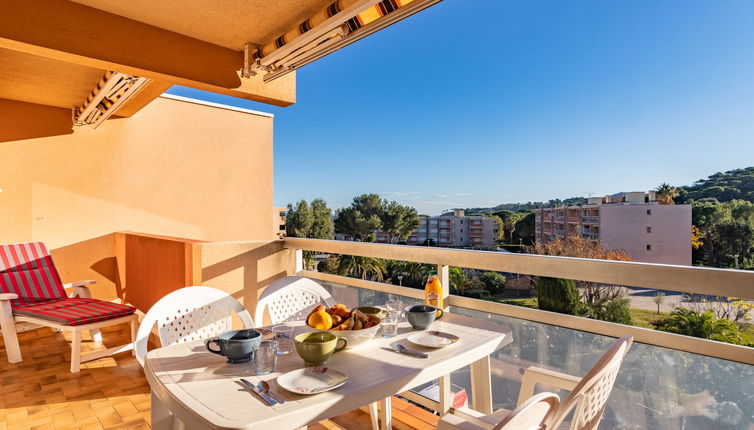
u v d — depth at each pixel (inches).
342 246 113.7
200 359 52.6
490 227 1019.3
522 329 76.9
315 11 96.7
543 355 74.2
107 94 145.1
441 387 83.8
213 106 235.5
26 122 176.7
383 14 82.4
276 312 84.2
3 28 86.7
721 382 56.0
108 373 119.3
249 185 249.6
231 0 92.8
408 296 96.0
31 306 137.8
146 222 209.5
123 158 202.5
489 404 69.0
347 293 112.7
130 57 101.4
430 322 64.9
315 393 42.2
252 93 126.0
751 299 53.4
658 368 61.9
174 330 70.4
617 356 41.6
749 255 754.8
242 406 40.1
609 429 68.1
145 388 109.7
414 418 92.6
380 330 63.5
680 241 807.1
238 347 50.5
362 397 43.3
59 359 130.3
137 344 64.3
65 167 186.5
